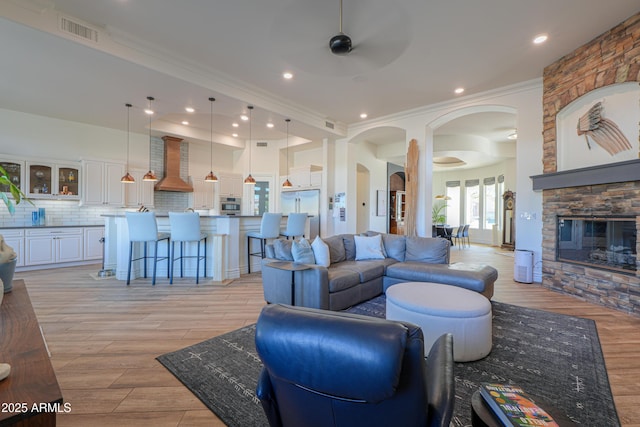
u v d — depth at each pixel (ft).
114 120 19.93
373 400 2.68
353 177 23.99
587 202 12.35
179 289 13.79
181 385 6.35
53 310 10.85
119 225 15.43
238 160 28.86
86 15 10.37
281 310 3.20
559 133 13.69
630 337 8.73
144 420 5.32
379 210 30.14
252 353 7.72
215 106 16.83
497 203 32.83
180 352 7.74
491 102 16.61
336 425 3.09
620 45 10.93
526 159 15.55
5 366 3.14
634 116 10.87
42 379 3.08
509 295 13.12
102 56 11.48
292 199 27.14
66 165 19.45
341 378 2.70
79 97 15.79
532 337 8.77
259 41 11.89
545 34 11.51
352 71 10.07
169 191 25.31
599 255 12.12
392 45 8.82
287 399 3.28
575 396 5.99
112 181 21.11
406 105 18.85
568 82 12.96
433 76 14.83
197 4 9.79
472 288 10.45
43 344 3.83
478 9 10.04
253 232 17.49
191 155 26.43
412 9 10.00
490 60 13.37
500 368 7.08
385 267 12.89
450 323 7.39
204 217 16.21
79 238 19.48
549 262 14.12
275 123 19.85
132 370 6.89
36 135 18.85
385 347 2.53
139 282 15.01
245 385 6.36
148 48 12.25
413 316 7.82
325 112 20.22
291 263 10.77
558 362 7.34
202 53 12.84
